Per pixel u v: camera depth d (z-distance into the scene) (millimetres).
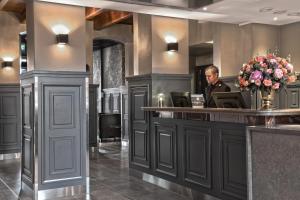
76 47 5516
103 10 9102
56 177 5273
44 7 5289
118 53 13312
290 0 5621
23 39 9750
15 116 8992
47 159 5215
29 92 5383
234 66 8156
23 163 5684
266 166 3346
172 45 6484
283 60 3943
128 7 5848
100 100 14312
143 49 6660
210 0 5598
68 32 5457
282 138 3180
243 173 4102
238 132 4164
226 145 4363
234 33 8094
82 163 5461
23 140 5691
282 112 3719
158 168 5840
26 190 5496
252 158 3494
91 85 9883
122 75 12992
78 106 5438
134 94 6578
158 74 6219
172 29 6613
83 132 5469
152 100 6168
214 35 8539
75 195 5324
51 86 5230
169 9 6035
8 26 9023
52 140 5254
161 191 5457
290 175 3117
